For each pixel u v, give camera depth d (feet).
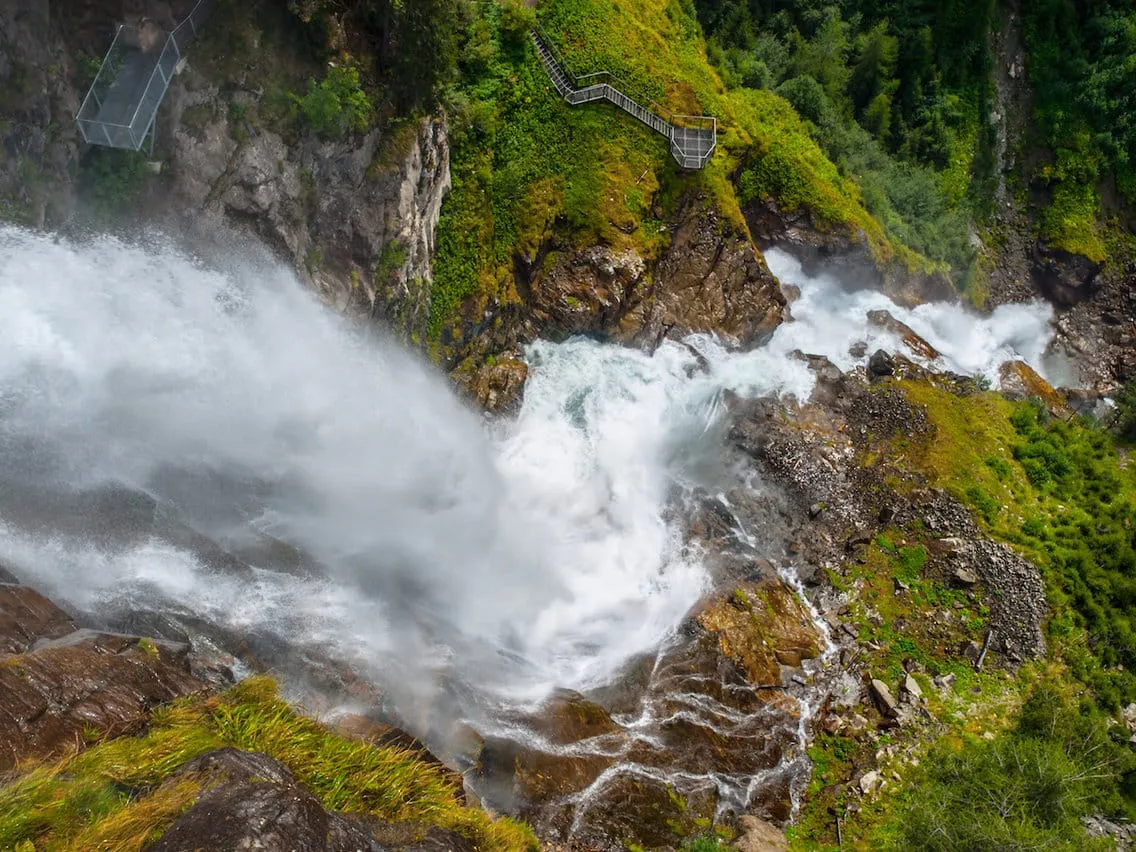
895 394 129.29
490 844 51.31
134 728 45.37
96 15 73.72
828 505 114.01
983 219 189.37
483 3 123.34
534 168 123.75
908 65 183.73
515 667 84.53
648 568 103.50
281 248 89.35
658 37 140.26
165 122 77.97
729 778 82.33
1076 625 103.14
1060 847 75.46
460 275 115.14
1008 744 86.58
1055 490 121.49
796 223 149.48
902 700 93.66
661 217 132.87
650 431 121.49
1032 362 180.45
